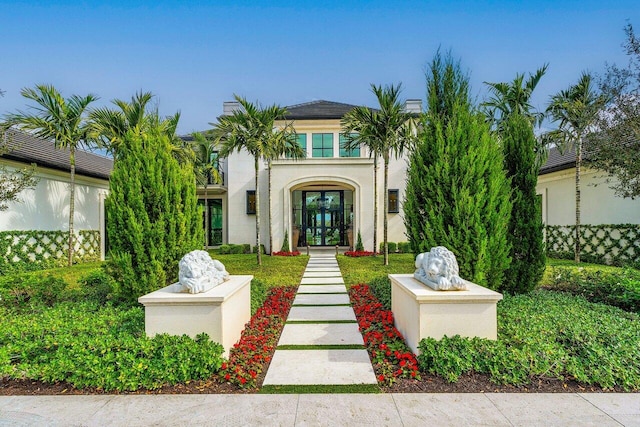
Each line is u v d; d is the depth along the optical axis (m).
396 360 3.52
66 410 2.69
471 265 4.76
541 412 2.63
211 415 2.62
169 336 3.36
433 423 2.50
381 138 10.42
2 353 3.15
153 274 4.93
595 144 8.55
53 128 9.95
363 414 2.63
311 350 4.02
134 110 10.09
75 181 12.30
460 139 4.98
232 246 15.45
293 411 2.68
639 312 4.87
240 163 16.31
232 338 3.87
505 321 4.03
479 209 4.74
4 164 9.30
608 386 2.94
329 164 15.52
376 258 13.02
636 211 9.77
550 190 13.38
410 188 5.48
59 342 3.32
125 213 4.97
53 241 11.00
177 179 5.29
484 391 2.94
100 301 5.22
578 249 10.70
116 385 2.96
